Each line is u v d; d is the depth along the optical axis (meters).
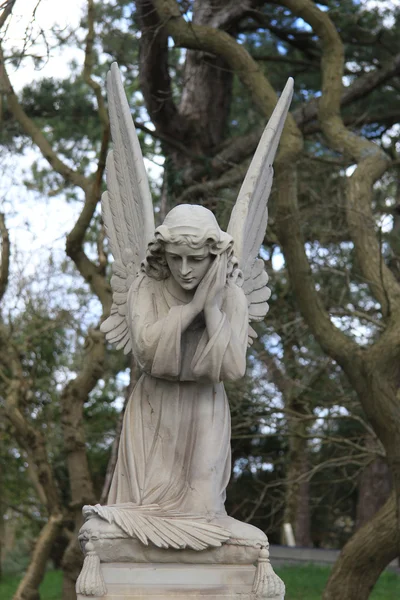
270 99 10.54
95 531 4.73
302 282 9.70
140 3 11.23
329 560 16.09
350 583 10.03
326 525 20.50
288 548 16.44
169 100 12.92
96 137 13.99
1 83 11.33
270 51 14.55
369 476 16.94
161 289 5.07
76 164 14.19
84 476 11.52
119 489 5.12
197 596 4.73
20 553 19.00
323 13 10.73
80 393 11.51
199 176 13.08
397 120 13.89
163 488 5.02
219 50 10.73
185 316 4.86
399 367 9.64
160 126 13.29
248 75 10.70
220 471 5.06
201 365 4.88
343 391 11.75
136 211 5.64
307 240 12.07
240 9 13.05
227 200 11.23
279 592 4.75
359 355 9.38
